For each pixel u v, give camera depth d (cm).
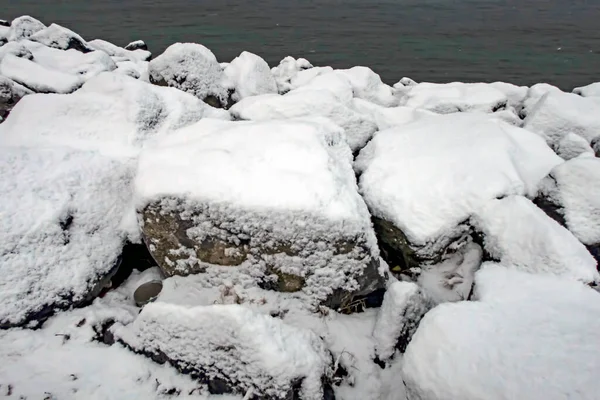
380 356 386
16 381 339
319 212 390
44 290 405
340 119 663
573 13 3875
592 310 334
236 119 703
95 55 1154
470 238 477
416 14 4012
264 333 330
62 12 3962
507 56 2505
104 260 452
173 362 363
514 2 4597
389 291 407
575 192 482
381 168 521
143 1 4831
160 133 597
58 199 444
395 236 479
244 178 411
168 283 440
